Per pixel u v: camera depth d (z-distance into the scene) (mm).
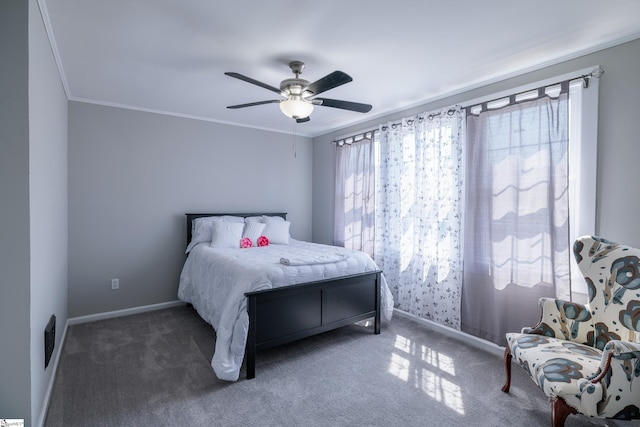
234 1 1773
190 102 3547
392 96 3340
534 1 1772
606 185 2209
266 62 2535
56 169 2510
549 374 1628
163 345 2865
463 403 2043
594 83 2246
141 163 3768
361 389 2191
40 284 1793
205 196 4223
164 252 3936
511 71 2699
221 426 1808
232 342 2277
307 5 1813
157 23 1987
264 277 2465
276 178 4855
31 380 1561
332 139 4801
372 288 3164
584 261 2008
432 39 2191
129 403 2006
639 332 1703
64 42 2207
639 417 1488
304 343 2938
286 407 1986
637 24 1999
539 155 2502
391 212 3777
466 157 3010
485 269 2854
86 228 3457
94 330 3201
